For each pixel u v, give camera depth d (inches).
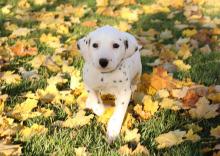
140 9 112.7
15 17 108.1
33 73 79.7
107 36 61.4
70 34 98.3
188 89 72.7
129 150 59.8
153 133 64.4
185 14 107.3
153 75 76.2
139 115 67.5
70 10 111.9
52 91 73.0
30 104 68.8
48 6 117.0
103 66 60.5
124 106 64.6
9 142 61.4
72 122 65.5
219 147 59.2
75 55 87.0
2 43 92.4
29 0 121.3
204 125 66.1
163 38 95.0
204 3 116.3
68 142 61.9
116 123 63.7
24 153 60.6
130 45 63.3
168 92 72.8
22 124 65.5
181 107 68.9
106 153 60.2
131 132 63.1
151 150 61.4
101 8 111.7
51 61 83.4
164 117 67.5
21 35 96.8
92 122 66.7
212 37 94.1
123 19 107.3
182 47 87.7
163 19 106.3
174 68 81.6
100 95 68.3
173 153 59.9
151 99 71.1
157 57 86.5
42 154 60.4
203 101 68.4
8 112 67.8
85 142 62.2
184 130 65.1
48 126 65.8
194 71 80.5
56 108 70.3
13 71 79.0
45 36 93.9
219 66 82.5
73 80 75.4
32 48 88.4
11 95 73.8
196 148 60.9
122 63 64.0
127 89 64.4
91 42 62.2
